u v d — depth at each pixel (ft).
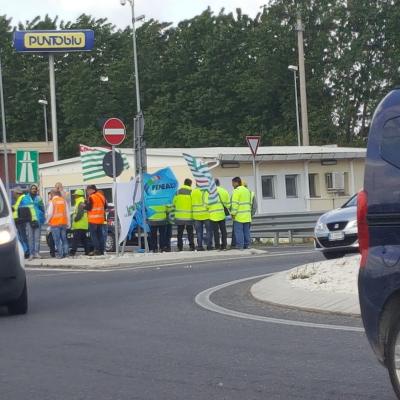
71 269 133.18
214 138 436.35
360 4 439.63
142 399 45.32
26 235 152.66
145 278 111.04
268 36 446.60
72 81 484.33
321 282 85.97
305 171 245.24
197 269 120.57
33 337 66.44
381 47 443.32
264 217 181.68
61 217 151.33
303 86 286.25
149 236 157.99
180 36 475.31
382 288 41.73
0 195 81.87
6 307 86.94
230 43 453.58
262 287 90.53
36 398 46.39
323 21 442.50
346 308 73.67
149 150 241.35
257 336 63.41
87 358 56.90
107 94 482.28
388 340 41.83
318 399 44.14
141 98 478.59
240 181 154.40
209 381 49.01
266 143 437.99
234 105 449.48
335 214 119.03
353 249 116.16
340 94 443.32
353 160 257.14
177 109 457.27
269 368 51.96
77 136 469.98
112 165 143.43
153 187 153.07
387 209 42.06
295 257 132.98
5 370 53.93
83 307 84.33
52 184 257.55
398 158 42.34
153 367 53.36
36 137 518.37
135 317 75.72
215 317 73.87
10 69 518.37
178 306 81.76
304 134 287.07
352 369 50.88
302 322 69.26
